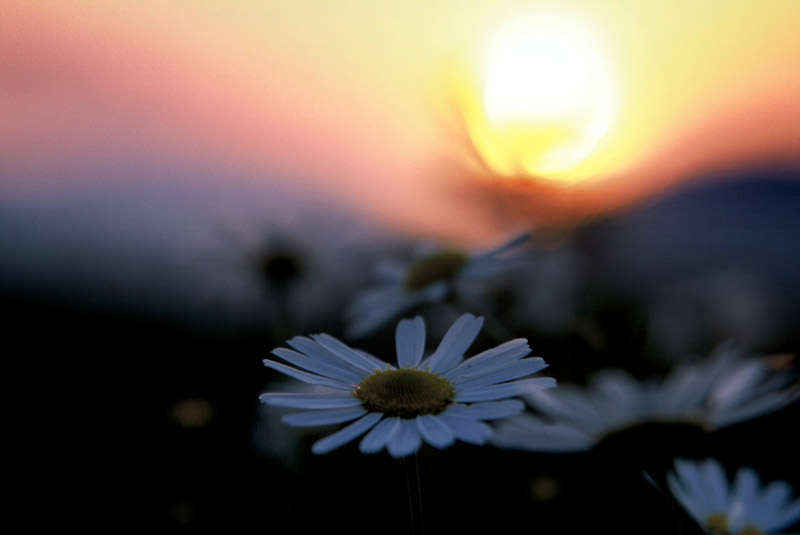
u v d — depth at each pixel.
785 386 0.29
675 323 0.40
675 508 0.28
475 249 0.43
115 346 0.46
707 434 0.29
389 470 0.35
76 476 0.37
